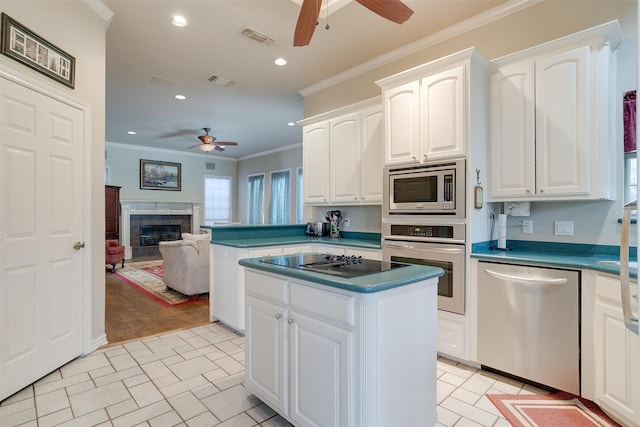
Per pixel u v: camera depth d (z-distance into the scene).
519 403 2.11
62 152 2.51
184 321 3.70
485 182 2.72
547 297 2.19
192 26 3.23
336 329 1.55
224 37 3.43
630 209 1.22
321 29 3.26
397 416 1.58
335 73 4.29
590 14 2.51
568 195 2.36
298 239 3.97
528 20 2.78
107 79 4.50
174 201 9.35
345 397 1.50
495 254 2.49
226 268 3.45
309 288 1.67
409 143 2.92
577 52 2.32
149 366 2.60
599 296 1.99
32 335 2.28
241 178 10.62
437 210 2.71
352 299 1.48
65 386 2.29
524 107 2.55
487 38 3.02
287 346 1.80
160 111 5.88
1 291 2.07
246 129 7.16
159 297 4.68
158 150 9.12
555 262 2.15
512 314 2.33
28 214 2.24
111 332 3.34
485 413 2.01
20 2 2.18
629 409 1.78
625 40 2.36
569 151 2.35
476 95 2.62
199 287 4.55
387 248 3.06
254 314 2.04
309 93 4.82
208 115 6.12
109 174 8.34
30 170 2.25
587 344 2.05
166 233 9.20
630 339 1.78
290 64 4.03
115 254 6.55
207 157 10.11
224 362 2.69
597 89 2.25
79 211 2.68
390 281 1.52
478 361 2.51
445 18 3.06
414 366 1.67
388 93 3.08
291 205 8.93
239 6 2.92
